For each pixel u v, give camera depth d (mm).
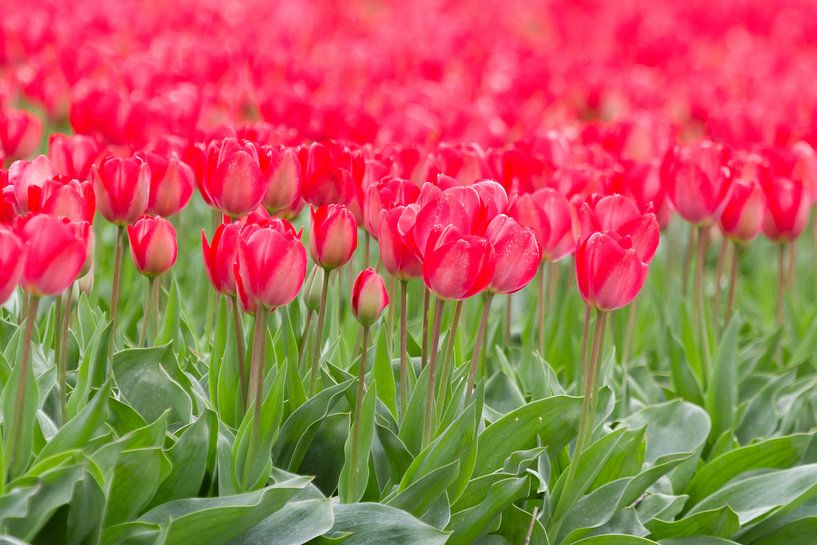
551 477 5066
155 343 5223
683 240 10078
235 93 9328
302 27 13312
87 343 5000
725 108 8945
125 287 7062
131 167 4516
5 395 4020
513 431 4617
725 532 5004
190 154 5680
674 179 5941
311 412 4531
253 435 4109
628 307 7156
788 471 5246
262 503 3791
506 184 5781
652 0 17203
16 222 3670
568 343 6508
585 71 11641
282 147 5199
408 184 4547
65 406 4324
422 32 13695
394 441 4531
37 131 6371
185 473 4125
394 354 5777
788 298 7891
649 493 5219
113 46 11117
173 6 12914
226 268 4242
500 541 4668
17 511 3463
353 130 7152
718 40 15156
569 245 4992
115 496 3846
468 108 8188
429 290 4863
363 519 4090
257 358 4199
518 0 17656
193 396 4789
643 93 10539
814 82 10984
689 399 6465
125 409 4301
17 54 10266
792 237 6551
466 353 5906
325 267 4434
